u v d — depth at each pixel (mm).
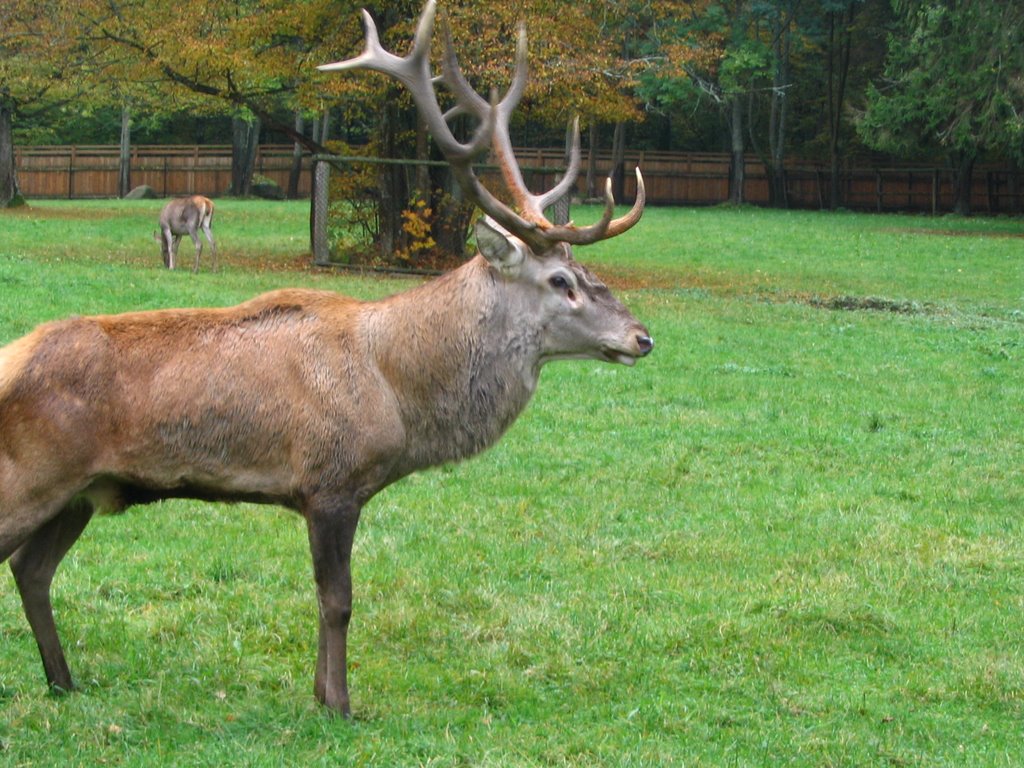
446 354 5785
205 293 16453
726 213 45750
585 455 10500
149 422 5367
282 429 5504
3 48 30344
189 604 6949
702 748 5504
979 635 7039
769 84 55719
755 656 6602
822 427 11812
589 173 48531
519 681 6164
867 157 54750
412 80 6129
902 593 7641
